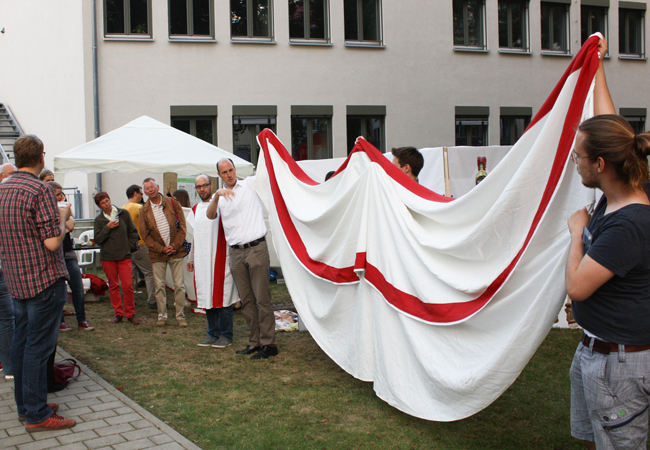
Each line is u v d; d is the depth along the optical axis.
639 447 2.29
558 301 2.74
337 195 5.03
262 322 5.70
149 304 8.27
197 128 15.17
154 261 7.11
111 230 7.17
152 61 14.45
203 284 5.95
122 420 3.96
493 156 8.80
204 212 6.08
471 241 3.36
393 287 4.09
